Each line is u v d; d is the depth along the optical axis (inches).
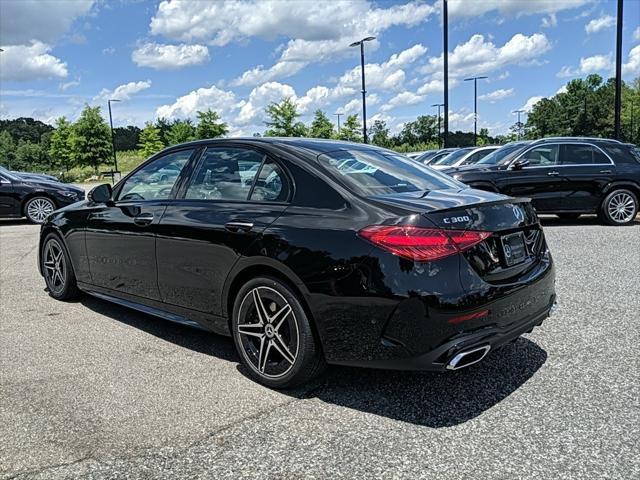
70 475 95.0
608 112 3319.4
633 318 175.8
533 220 135.9
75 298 212.4
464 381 131.7
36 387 131.3
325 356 119.9
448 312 108.1
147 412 118.2
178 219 150.3
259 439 106.4
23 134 4552.2
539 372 135.7
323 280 116.6
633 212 393.1
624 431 106.3
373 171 138.3
